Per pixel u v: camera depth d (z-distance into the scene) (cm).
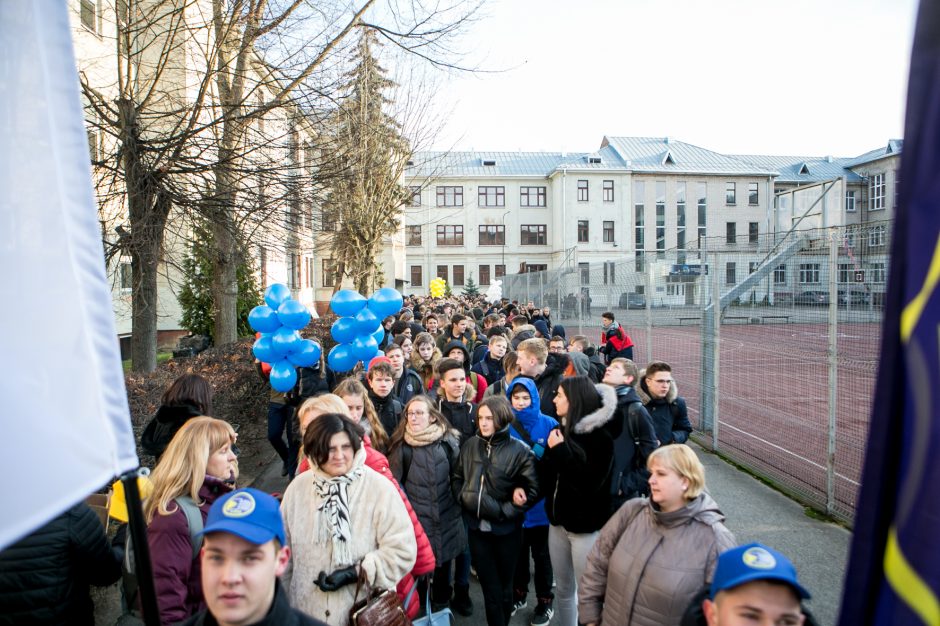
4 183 116
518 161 5684
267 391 806
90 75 1092
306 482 262
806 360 590
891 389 102
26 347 116
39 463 114
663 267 1045
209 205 764
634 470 354
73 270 123
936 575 93
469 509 346
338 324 603
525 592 414
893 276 102
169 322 1886
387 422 478
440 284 3059
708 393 800
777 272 651
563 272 1861
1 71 117
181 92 984
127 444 130
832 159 5638
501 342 698
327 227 1691
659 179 5259
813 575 419
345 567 244
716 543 235
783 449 618
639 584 240
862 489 105
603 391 339
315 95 842
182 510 234
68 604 229
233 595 167
